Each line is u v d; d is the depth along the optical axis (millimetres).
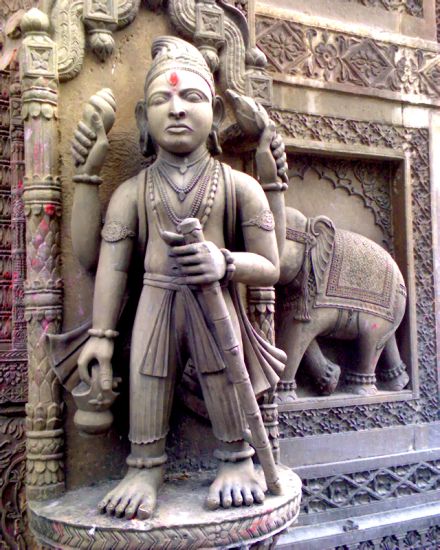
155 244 1414
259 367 1470
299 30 2266
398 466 2346
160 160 1460
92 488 1497
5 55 1879
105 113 1406
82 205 1421
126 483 1356
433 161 2494
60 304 1505
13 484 1814
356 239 2303
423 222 2471
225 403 1382
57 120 1521
